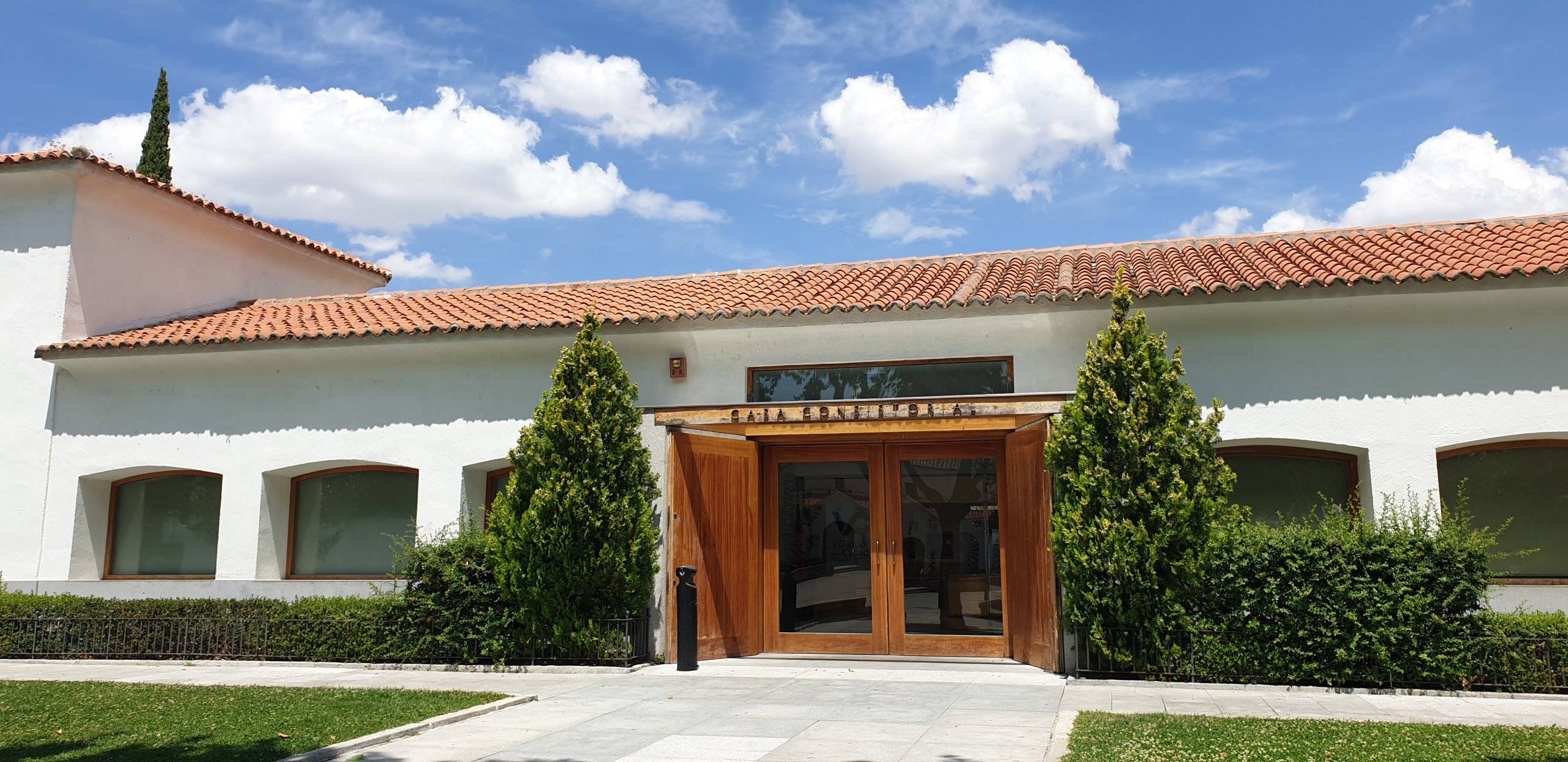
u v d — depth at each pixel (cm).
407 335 1355
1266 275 1174
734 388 1320
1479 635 991
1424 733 787
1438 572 1003
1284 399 1150
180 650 1334
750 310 1269
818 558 1327
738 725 864
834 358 1299
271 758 744
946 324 1266
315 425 1433
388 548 1469
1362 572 1020
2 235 1536
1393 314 1138
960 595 1273
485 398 1387
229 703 974
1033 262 1486
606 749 778
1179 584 1047
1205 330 1184
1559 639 978
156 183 1603
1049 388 1225
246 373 1467
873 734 822
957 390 1268
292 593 1427
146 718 897
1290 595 1024
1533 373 1093
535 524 1203
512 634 1229
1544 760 699
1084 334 1223
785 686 1071
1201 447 1061
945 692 1021
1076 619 1083
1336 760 701
